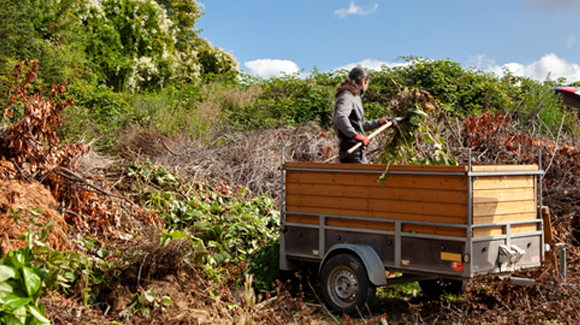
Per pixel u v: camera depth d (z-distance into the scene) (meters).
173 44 20.12
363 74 5.43
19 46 11.58
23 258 3.30
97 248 4.99
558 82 14.77
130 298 4.17
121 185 6.44
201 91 15.61
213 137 10.64
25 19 11.98
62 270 3.89
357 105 5.39
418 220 4.39
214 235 5.69
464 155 7.50
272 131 10.28
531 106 12.88
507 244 4.38
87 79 13.99
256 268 5.51
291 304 4.46
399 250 4.48
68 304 3.90
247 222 6.14
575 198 7.05
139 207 5.75
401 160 5.42
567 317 4.14
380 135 8.36
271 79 16.64
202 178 7.63
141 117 12.02
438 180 4.29
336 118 5.21
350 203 4.81
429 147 6.94
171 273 4.45
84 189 5.21
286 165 5.24
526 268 4.52
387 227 4.59
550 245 4.80
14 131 5.08
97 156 8.20
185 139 10.17
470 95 14.84
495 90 14.71
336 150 9.54
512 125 9.23
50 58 12.12
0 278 3.10
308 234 5.10
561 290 4.27
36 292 3.22
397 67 15.76
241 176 8.41
